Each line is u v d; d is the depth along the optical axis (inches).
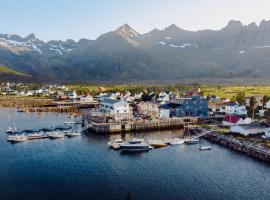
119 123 6766.7
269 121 6978.4
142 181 3919.8
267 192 3619.6
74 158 4830.2
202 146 5521.7
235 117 6924.2
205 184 3833.7
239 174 4158.5
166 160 4751.5
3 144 5595.5
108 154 5049.2
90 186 3759.8
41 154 5024.6
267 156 4675.2
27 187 3710.6
